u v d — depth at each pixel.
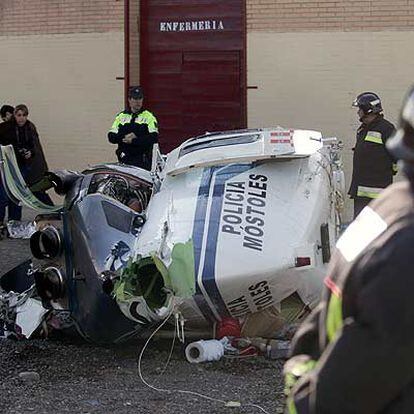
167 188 6.61
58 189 7.02
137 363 6.16
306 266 5.87
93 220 6.39
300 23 12.04
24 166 11.29
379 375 1.87
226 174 6.38
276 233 5.93
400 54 11.72
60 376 5.93
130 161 10.71
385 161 9.11
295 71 12.12
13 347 6.62
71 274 6.37
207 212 6.04
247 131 6.80
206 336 6.36
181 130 12.87
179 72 12.80
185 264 5.70
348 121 11.96
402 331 1.84
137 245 6.00
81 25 13.18
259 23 12.21
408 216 1.94
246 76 12.36
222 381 5.75
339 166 7.22
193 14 12.67
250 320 6.12
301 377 2.23
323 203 6.30
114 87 13.03
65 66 13.34
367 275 1.92
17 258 9.66
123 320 6.06
